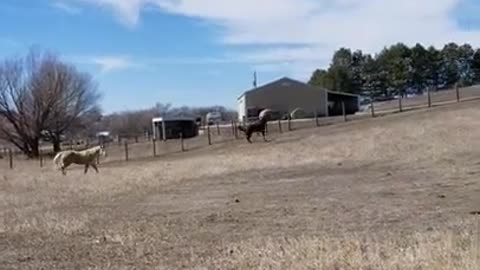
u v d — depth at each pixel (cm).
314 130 4353
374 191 1584
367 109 7500
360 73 12044
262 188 1836
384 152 2781
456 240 845
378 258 763
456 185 1579
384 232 995
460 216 1123
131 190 1931
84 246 1004
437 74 11675
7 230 1176
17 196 1889
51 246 1011
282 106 7625
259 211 1350
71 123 6894
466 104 4309
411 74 11612
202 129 7281
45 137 6800
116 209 1495
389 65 11800
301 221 1180
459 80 11619
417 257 745
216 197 1667
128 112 9688
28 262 896
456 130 3139
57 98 6688
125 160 4356
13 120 6531
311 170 2377
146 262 860
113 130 9625
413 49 11738
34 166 4231
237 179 2173
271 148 3672
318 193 1620
